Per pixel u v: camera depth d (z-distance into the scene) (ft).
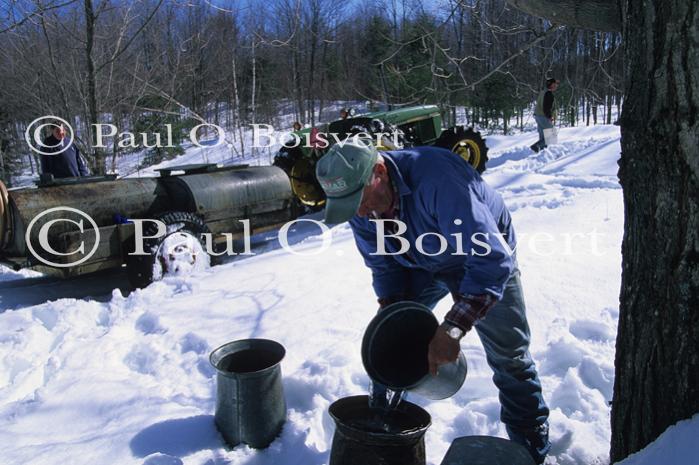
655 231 6.12
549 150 38.40
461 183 6.89
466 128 33.06
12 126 65.16
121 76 33.24
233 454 8.64
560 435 8.82
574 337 11.75
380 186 7.09
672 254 5.98
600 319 12.22
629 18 6.18
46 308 15.64
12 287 21.02
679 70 5.64
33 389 11.44
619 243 16.92
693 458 5.50
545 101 38.81
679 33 5.60
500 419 9.04
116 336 13.25
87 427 9.61
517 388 7.98
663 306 6.14
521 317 7.84
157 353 12.19
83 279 21.81
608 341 11.51
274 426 8.96
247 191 22.21
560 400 9.87
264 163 55.16
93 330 14.12
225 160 58.70
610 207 21.18
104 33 30.01
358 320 13.10
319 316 13.34
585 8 6.74
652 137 5.97
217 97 56.90
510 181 30.01
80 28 30.86
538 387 8.09
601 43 12.90
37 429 9.59
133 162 55.36
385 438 7.00
